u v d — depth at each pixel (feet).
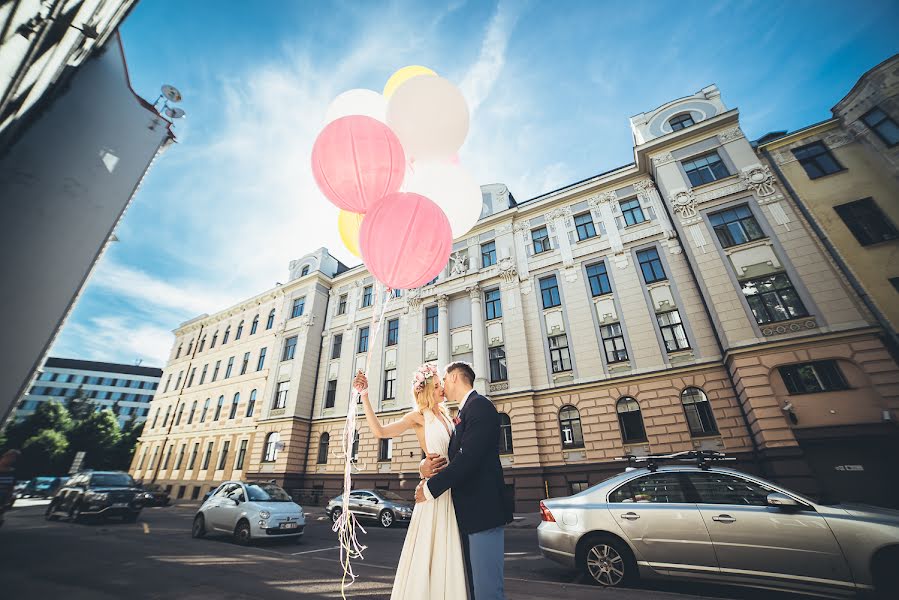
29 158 14.03
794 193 42.16
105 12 14.17
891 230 37.68
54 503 37.47
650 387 42.91
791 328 36.50
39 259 13.53
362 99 12.43
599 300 49.73
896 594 11.09
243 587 14.98
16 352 12.25
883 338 33.78
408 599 5.29
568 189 57.62
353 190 10.65
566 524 15.48
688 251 44.55
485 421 5.93
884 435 30.07
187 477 81.71
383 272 10.00
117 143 16.96
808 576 12.10
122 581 15.49
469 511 5.50
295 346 78.28
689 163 48.98
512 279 56.75
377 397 63.31
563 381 48.21
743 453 36.52
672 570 13.60
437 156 11.82
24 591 13.62
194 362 99.35
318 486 63.98
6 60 9.57
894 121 39.75
